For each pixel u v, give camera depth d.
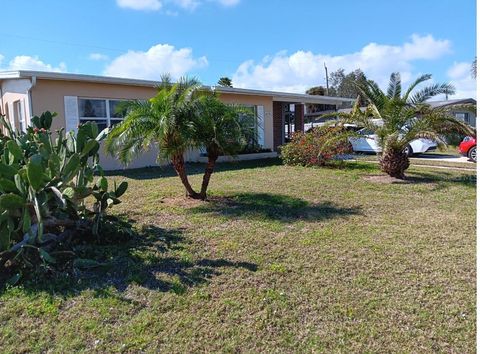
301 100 18.98
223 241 5.05
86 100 12.11
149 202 7.35
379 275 3.99
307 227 5.71
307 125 27.94
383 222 6.00
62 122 11.55
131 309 3.33
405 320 3.13
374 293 3.59
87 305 3.39
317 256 4.52
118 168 12.49
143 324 3.10
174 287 3.72
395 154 10.33
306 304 3.41
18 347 2.82
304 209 6.88
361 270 4.11
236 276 3.97
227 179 10.33
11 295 3.56
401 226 5.78
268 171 11.97
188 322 3.14
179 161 7.45
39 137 5.05
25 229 3.94
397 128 10.03
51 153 4.62
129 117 6.92
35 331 3.01
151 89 13.46
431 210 6.82
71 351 2.77
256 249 4.76
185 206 7.05
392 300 3.45
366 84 10.30
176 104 6.88
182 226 5.75
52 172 4.36
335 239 5.13
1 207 3.78
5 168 4.00
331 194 8.28
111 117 12.63
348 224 5.88
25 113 11.49
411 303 3.39
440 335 2.92
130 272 4.06
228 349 2.80
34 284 3.76
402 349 2.77
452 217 6.32
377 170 12.05
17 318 3.20
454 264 4.26
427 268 4.16
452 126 9.61
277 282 3.84
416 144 17.14
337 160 13.07
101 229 4.99
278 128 20.41
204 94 7.46
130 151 6.86
